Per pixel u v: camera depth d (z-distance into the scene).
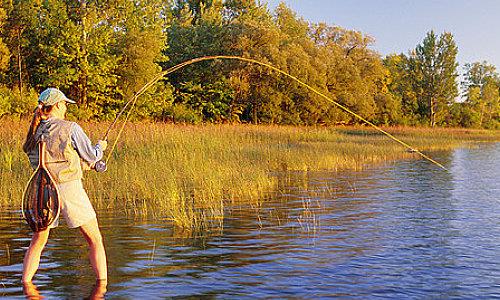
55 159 5.44
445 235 7.96
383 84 71.94
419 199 11.91
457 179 16.41
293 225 8.74
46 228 5.47
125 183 12.84
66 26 38.88
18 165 14.75
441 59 81.44
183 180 14.20
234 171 14.91
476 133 62.66
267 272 5.92
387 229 8.44
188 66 51.03
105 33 39.91
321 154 22.08
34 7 40.34
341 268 6.09
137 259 6.47
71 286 5.38
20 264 6.23
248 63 48.50
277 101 50.19
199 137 21.09
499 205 11.02
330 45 62.00
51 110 5.57
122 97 43.31
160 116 45.72
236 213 9.90
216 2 69.25
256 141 27.73
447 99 82.19
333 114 55.22
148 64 43.12
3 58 39.25
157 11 46.81
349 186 14.34
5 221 9.03
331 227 8.58
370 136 43.00
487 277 5.78
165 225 8.70
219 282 5.54
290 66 50.56
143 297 5.04
